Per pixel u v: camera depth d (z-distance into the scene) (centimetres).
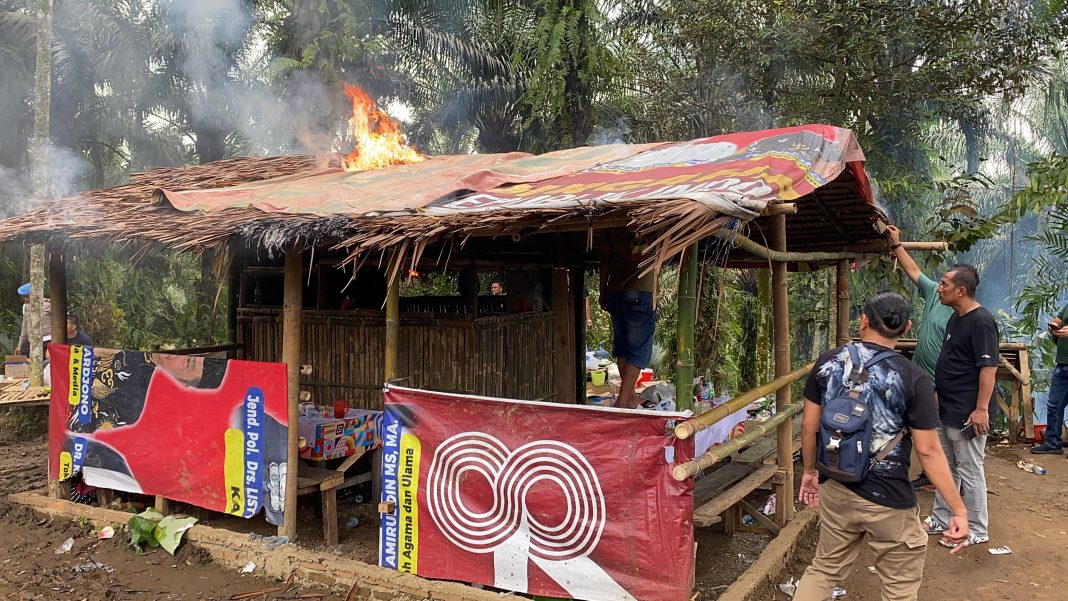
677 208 327
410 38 1438
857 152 531
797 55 1018
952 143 1384
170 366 533
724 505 434
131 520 518
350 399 705
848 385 331
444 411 421
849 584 451
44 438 873
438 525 425
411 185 575
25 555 505
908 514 327
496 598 402
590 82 1299
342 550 506
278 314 747
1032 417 837
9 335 1233
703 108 1091
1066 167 771
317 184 628
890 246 622
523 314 718
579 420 383
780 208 396
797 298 1220
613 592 378
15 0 1338
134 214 571
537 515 395
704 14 1076
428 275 904
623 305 600
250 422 500
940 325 531
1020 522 562
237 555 485
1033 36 970
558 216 370
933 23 965
